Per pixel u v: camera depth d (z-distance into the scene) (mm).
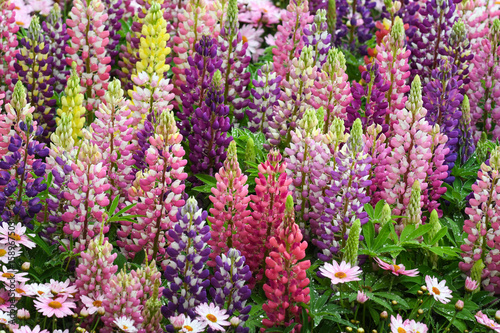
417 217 2297
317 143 2293
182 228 2111
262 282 2252
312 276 2260
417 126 2307
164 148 2205
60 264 2205
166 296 2127
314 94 2424
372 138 2348
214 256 2229
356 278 2133
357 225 2154
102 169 2184
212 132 2387
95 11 2508
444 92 2461
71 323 2199
